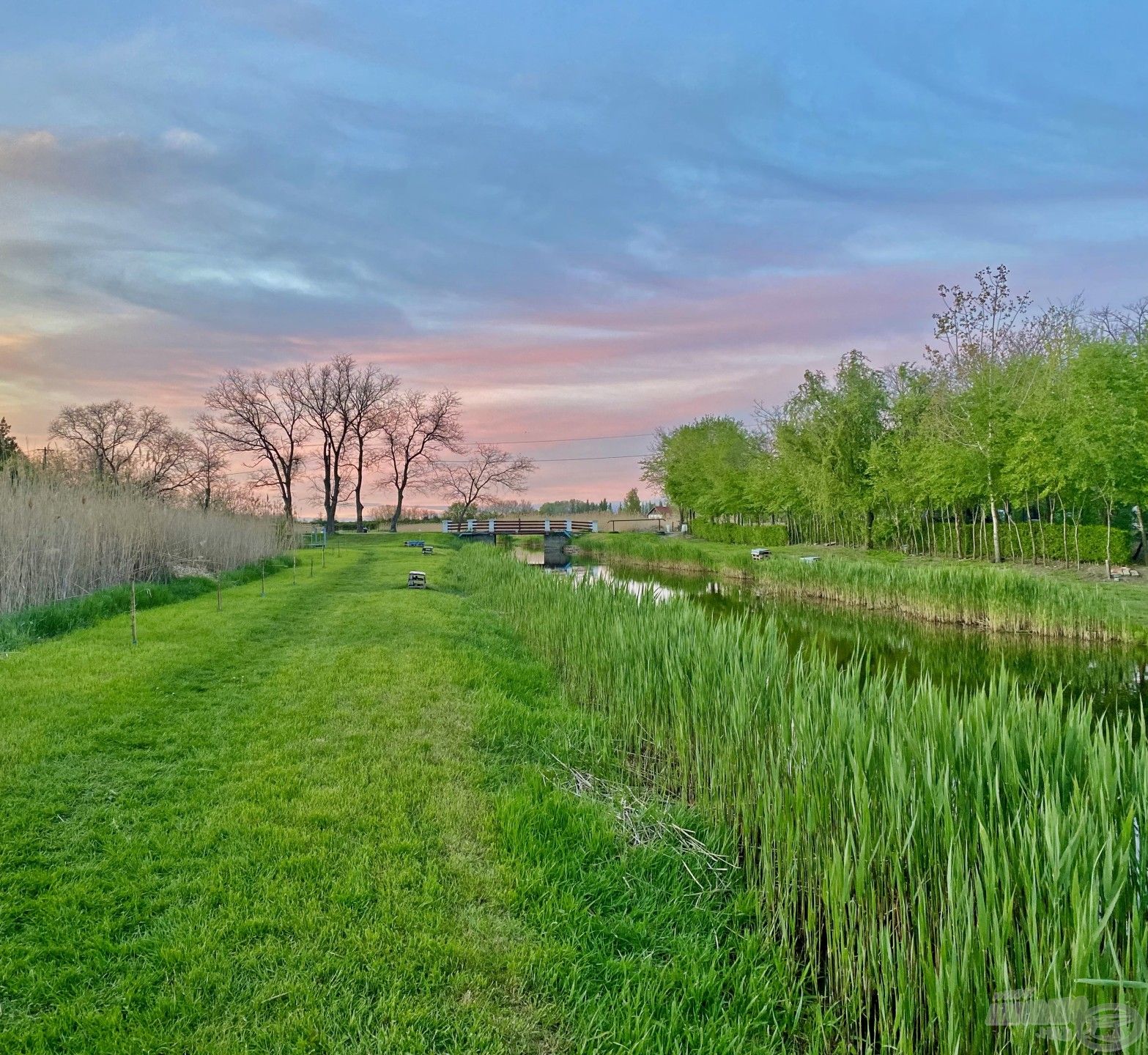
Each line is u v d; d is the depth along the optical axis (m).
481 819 4.94
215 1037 2.95
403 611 14.04
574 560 45.22
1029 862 3.01
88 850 4.38
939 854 3.50
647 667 7.39
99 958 3.39
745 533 43.53
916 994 3.23
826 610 20.59
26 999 3.14
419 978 3.34
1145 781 3.38
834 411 31.66
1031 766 3.79
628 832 5.12
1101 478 19.06
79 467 22.02
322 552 34.19
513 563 23.64
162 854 4.34
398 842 4.52
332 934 3.61
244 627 11.61
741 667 6.24
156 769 5.62
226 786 5.33
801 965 3.91
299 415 53.97
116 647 9.59
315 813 4.87
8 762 5.46
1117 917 2.93
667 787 6.25
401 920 3.75
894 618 19.02
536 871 4.29
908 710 4.72
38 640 9.98
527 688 8.87
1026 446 21.12
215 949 3.47
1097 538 21.20
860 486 31.59
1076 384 20.14
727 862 4.79
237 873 4.14
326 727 6.73
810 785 4.16
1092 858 2.91
